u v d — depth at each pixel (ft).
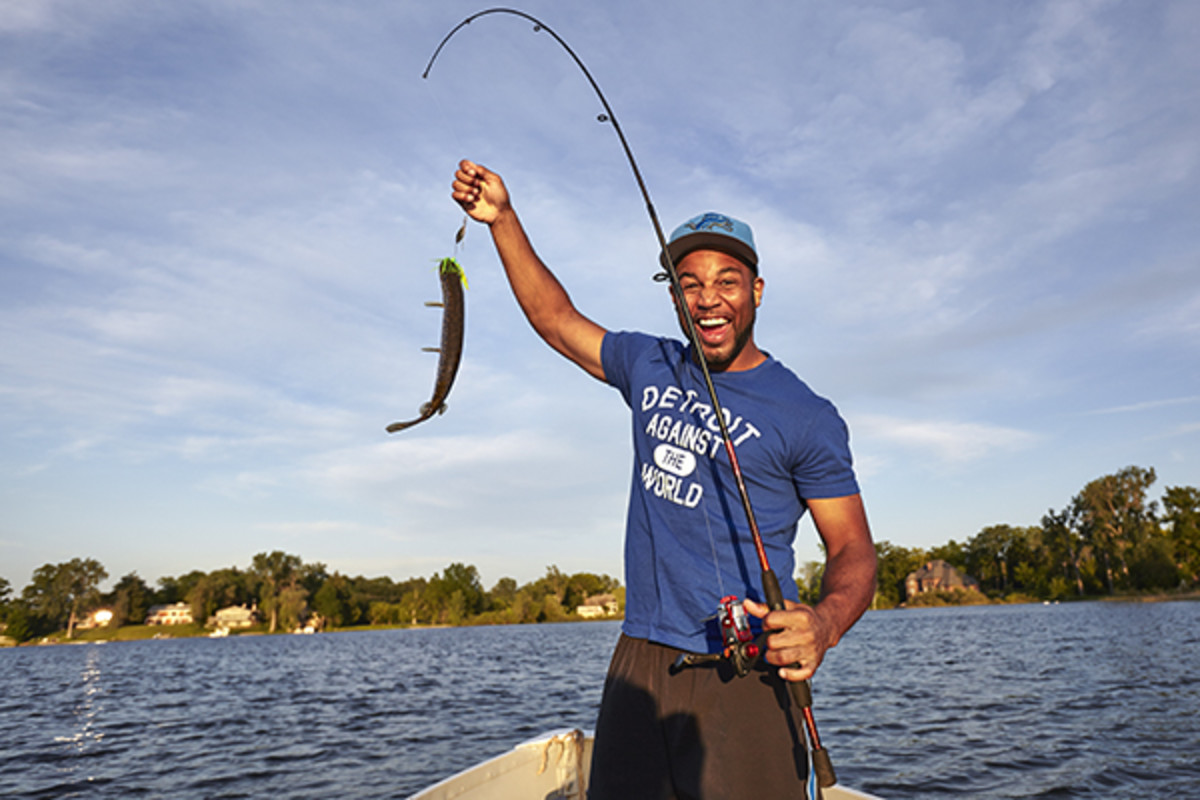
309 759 43.83
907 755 37.04
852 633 181.37
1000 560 403.34
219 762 44.04
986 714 49.37
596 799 6.04
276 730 56.65
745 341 6.15
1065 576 350.02
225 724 61.72
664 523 6.09
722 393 6.09
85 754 48.78
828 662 101.24
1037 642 118.01
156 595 509.76
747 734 5.48
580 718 57.62
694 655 5.65
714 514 5.87
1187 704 49.93
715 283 5.92
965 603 386.52
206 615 478.18
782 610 4.71
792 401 5.88
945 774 32.71
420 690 85.30
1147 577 300.20
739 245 5.92
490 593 500.74
